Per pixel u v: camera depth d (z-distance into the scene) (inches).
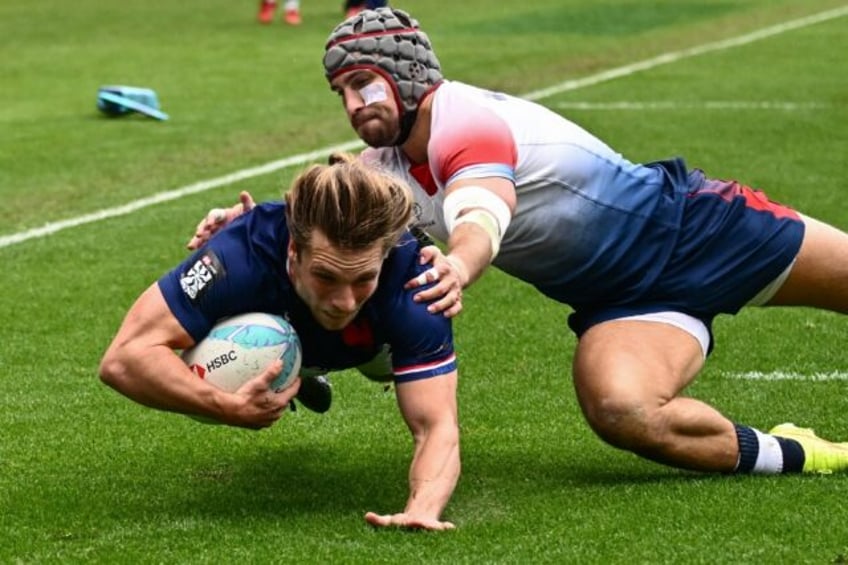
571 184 681.0
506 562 580.1
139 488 693.9
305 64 2278.5
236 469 722.2
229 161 1588.3
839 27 2659.9
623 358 674.2
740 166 1510.8
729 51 2394.2
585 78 2134.6
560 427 783.7
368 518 619.2
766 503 642.8
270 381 605.6
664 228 694.5
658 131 1713.8
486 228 620.7
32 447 759.1
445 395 633.0
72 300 1077.8
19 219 1342.3
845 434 769.6
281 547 603.5
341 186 568.1
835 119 1768.0
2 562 599.5
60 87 2101.4
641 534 608.4
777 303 733.3
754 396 836.0
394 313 620.4
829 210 1327.5
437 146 649.6
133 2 3189.0
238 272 613.9
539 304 1053.2
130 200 1412.4
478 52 2402.8
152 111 1830.7
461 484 689.6
